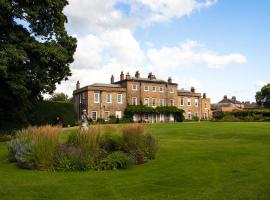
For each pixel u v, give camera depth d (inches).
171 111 2748.5
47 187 434.6
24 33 1176.2
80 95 2586.1
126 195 394.0
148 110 2635.3
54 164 564.4
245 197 362.6
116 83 2785.4
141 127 649.6
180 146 777.6
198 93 3105.3
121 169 552.7
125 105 2608.3
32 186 439.8
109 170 546.9
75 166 551.8
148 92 2728.8
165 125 1558.8
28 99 1262.3
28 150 588.4
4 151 792.9
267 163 535.8
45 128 620.7
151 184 439.5
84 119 759.1
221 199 361.1
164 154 675.4
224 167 521.7
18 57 1056.8
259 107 4143.7
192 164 556.1
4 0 1066.7
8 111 1284.4
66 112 2012.8
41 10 1213.1
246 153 639.1
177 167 539.8
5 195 398.0
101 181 466.0
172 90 2864.2
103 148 618.2
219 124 1553.9
